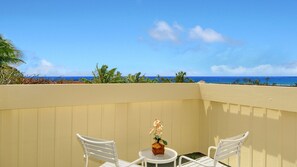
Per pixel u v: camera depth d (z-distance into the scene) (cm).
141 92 400
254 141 372
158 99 414
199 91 450
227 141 275
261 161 363
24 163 342
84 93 359
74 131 371
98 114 386
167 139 441
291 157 327
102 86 371
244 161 388
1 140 327
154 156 325
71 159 371
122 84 386
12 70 433
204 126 458
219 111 427
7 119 330
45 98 336
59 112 361
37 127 348
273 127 347
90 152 289
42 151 352
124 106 404
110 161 277
